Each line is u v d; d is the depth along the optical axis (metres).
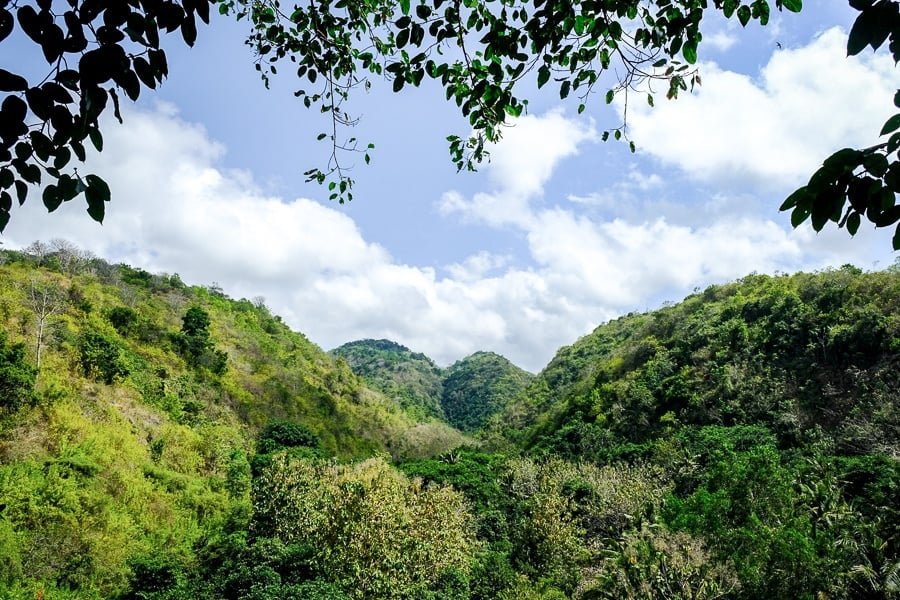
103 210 2.28
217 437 31.27
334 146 5.00
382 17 4.64
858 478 25.50
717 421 42.31
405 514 19.88
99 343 28.78
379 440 59.09
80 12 1.95
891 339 37.31
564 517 29.30
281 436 40.88
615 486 33.53
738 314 53.50
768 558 15.22
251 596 15.67
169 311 49.72
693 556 18.03
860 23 1.61
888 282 41.81
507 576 22.92
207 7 2.11
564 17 3.42
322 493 22.50
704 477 29.17
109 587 17.06
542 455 49.81
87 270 44.16
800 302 47.19
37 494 17.47
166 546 20.69
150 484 22.58
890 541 18.12
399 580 17.86
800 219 1.92
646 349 62.22
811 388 39.38
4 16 1.88
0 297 29.05
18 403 20.03
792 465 29.17
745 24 3.50
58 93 1.98
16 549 15.37
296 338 75.94
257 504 23.66
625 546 21.58
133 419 27.19
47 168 2.14
